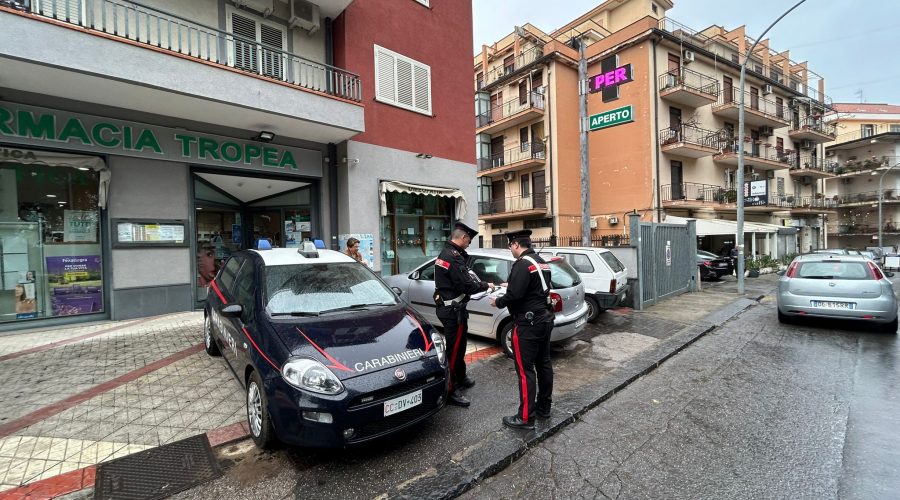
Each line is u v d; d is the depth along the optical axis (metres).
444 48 11.93
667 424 3.70
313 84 8.55
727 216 23.83
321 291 3.95
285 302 3.67
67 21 5.70
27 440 3.19
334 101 8.32
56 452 3.03
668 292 10.88
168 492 2.62
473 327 5.92
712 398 4.29
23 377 4.43
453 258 4.12
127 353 5.21
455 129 12.17
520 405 3.53
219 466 2.93
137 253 7.12
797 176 29.98
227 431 3.38
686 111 21.52
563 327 5.43
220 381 4.36
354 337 3.29
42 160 6.31
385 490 2.67
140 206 7.16
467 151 12.54
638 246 9.17
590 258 7.92
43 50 5.25
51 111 6.30
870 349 6.02
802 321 7.97
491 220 24.52
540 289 3.61
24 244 6.45
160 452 3.06
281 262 4.17
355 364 3.00
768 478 2.82
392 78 10.50
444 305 4.09
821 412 3.88
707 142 21.72
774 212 27.70
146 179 7.22
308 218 9.66
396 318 3.75
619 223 20.98
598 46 21.88
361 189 9.74
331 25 9.72
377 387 2.92
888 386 4.52
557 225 21.17
